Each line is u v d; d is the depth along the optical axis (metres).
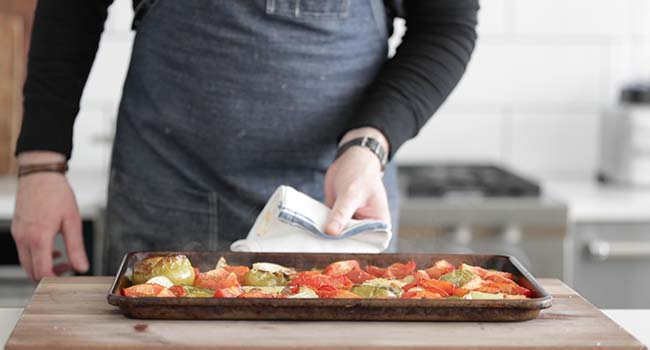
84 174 2.80
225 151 1.61
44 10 1.67
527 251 2.47
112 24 2.84
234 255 1.22
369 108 1.52
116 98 2.86
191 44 1.58
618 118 2.82
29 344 0.98
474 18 1.63
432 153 2.97
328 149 1.62
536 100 2.97
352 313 1.05
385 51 1.66
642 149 2.78
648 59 2.97
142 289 1.10
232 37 1.57
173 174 1.64
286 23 1.57
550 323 1.06
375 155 1.44
